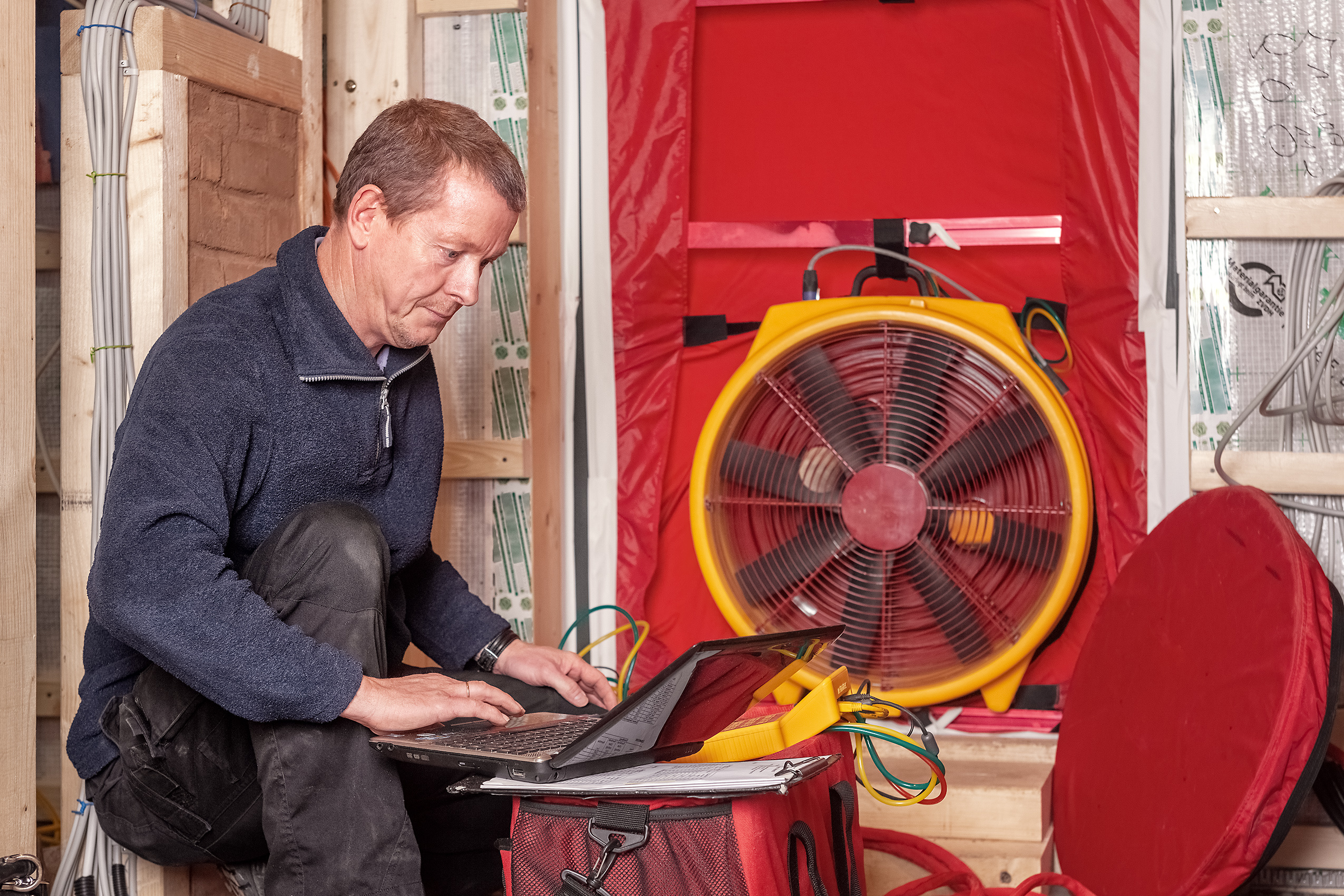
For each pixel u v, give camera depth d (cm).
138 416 154
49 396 284
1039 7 276
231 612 145
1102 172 268
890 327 254
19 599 183
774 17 290
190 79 209
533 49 281
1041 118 278
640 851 132
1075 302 274
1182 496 269
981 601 251
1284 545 185
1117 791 214
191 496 151
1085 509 241
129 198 202
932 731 272
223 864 172
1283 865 256
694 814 130
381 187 162
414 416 192
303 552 156
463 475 289
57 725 282
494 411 298
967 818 229
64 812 198
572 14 296
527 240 285
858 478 253
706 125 296
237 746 159
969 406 256
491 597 297
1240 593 194
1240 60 272
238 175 223
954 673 255
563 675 197
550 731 155
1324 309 258
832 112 289
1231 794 176
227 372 161
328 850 149
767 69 292
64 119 206
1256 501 200
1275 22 271
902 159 286
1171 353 270
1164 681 210
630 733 138
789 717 161
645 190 289
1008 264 280
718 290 295
